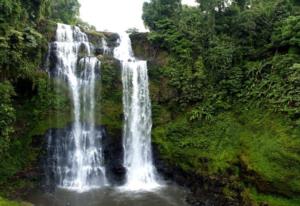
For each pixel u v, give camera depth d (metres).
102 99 23.77
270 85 20.17
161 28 27.14
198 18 26.06
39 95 21.62
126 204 17.81
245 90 21.69
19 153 20.11
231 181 18.53
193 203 18.09
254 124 19.89
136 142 23.97
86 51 25.39
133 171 23.17
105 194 19.42
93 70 23.89
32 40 20.48
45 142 21.31
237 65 22.83
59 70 23.22
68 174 21.66
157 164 22.67
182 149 21.88
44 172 20.86
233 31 24.41
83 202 18.00
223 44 23.44
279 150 17.38
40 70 22.16
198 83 23.36
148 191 20.06
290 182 16.22
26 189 19.17
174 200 18.53
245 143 19.45
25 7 21.91
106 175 22.53
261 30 23.02
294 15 22.52
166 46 26.17
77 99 23.06
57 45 23.56
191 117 22.41
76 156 22.17
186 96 23.38
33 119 21.30
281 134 17.95
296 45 20.23
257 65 21.69
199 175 20.23
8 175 19.00
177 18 27.86
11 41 18.58
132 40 28.20
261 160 17.81
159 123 23.72
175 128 22.83
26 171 19.97
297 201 15.89
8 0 18.16
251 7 25.48
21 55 19.75
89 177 22.16
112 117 23.53
